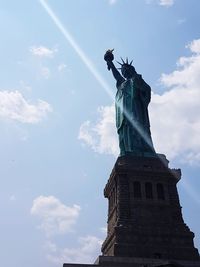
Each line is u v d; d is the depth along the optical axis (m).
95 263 87.75
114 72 131.75
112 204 109.94
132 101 120.31
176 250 93.94
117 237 93.31
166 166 109.50
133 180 104.69
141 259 85.56
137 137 115.19
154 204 101.75
